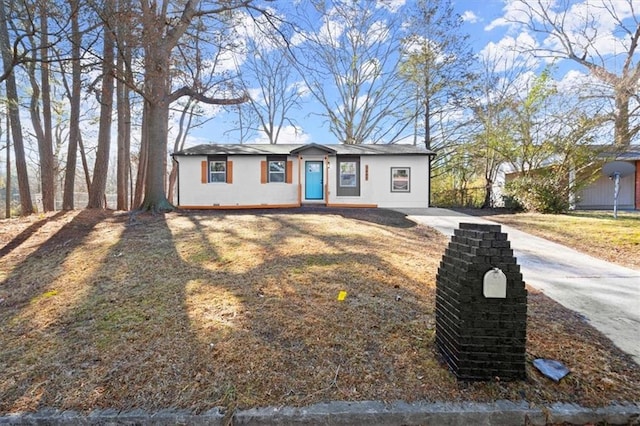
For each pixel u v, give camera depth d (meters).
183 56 10.52
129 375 2.34
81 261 5.18
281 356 2.50
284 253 5.09
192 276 4.26
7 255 5.89
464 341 2.20
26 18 8.06
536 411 1.96
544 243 6.91
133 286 4.02
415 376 2.26
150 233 7.07
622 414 1.95
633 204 15.49
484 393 2.08
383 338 2.72
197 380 2.27
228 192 13.37
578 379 2.22
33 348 2.74
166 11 10.05
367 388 2.17
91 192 11.98
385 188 13.47
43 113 12.49
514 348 2.17
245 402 2.07
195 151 13.48
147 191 10.46
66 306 3.54
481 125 16.47
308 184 13.86
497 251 2.18
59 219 9.04
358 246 5.55
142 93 9.39
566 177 11.37
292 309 3.21
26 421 2.02
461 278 2.22
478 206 15.21
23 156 12.15
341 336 2.74
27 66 11.38
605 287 4.27
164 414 2.01
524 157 12.23
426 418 1.96
